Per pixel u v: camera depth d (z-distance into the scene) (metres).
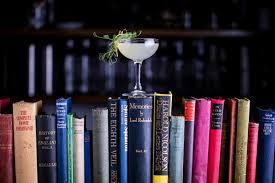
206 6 1.44
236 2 1.44
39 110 1.14
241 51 1.45
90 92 1.44
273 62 1.44
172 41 1.45
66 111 1.09
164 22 1.45
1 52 1.42
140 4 1.46
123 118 1.09
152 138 1.10
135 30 1.39
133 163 1.09
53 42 1.46
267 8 1.43
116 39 1.20
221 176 1.14
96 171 1.10
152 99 1.09
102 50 1.44
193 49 1.45
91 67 1.44
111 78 1.44
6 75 1.42
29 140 1.08
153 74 1.44
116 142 1.10
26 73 1.42
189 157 1.10
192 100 1.10
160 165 1.10
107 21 1.46
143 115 1.09
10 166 1.09
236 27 1.44
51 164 1.09
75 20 1.46
